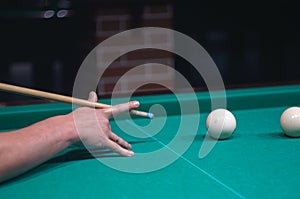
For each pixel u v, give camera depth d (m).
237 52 6.10
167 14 5.48
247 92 2.61
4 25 5.12
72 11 5.15
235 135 2.05
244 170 1.58
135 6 5.33
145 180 1.50
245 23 6.04
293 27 6.18
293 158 1.71
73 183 1.49
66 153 1.81
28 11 5.04
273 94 2.60
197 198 1.34
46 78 5.35
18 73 5.30
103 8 5.24
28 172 1.59
